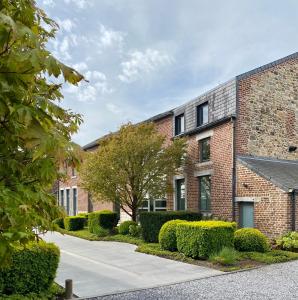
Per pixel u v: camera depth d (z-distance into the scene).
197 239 11.59
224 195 16.56
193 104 19.36
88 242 17.47
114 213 20.66
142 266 11.00
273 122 17.33
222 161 16.84
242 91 16.62
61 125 3.03
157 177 18.11
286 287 8.27
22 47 2.23
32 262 7.08
